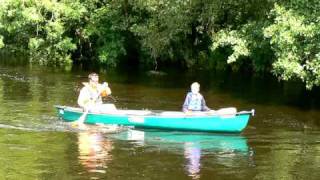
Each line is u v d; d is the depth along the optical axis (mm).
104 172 10383
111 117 14672
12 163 10805
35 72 27516
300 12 18156
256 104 19422
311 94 22250
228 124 14180
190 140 13422
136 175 10250
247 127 15188
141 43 30781
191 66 32438
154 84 24344
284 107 18797
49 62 32969
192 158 11633
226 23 27359
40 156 11375
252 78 27828
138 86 23484
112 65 32844
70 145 12398
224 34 23312
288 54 17828
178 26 27719
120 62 35281
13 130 13703
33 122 14711
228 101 20031
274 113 17531
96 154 11688
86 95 15125
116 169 10602
